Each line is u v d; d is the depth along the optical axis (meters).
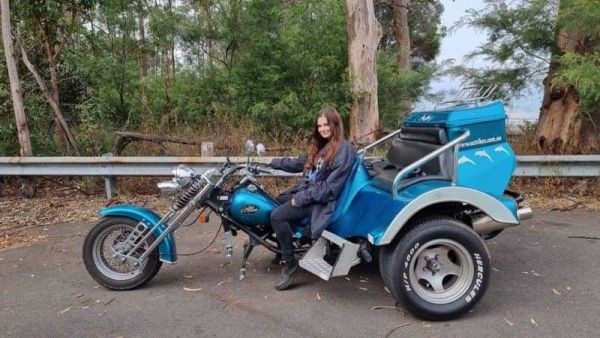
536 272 4.44
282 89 10.00
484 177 3.88
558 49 8.40
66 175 7.52
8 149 8.88
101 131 9.14
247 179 4.17
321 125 3.89
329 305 3.88
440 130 3.77
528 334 3.37
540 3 8.47
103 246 4.29
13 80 7.88
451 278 3.72
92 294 4.16
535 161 6.99
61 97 9.69
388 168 4.29
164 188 4.13
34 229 6.14
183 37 10.62
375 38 9.70
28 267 4.81
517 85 9.48
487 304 3.83
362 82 9.64
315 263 3.89
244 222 4.15
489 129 3.89
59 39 9.39
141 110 10.42
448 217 3.70
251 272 4.59
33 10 8.48
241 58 10.15
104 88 10.33
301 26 10.16
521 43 9.09
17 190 8.26
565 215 6.26
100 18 10.47
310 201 3.81
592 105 7.66
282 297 4.04
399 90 11.51
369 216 3.76
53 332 3.51
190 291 4.18
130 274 4.24
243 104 9.88
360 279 4.39
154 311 3.82
